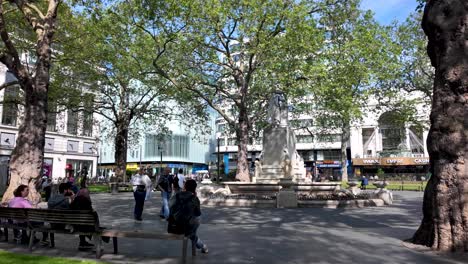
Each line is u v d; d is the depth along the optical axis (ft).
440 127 23.88
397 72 97.55
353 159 205.87
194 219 20.80
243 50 71.31
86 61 82.64
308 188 61.11
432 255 21.50
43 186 71.15
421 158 190.19
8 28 66.54
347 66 70.18
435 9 25.23
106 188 107.24
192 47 67.41
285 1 66.69
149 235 20.56
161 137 120.57
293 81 66.44
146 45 73.41
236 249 23.30
